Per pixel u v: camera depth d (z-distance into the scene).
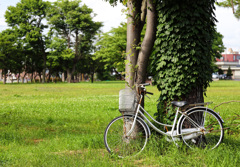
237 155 5.21
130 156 5.41
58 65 81.88
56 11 75.88
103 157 5.40
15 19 73.56
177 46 6.25
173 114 6.42
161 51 6.44
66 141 7.16
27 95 27.56
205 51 6.43
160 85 6.61
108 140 5.71
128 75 6.63
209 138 6.00
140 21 6.83
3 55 68.31
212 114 5.79
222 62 152.12
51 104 18.00
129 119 5.68
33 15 74.69
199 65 6.36
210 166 4.73
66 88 44.56
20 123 10.78
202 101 6.55
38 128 9.81
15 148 6.57
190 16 6.24
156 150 5.51
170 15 6.29
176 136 5.67
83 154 5.70
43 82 79.19
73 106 16.81
